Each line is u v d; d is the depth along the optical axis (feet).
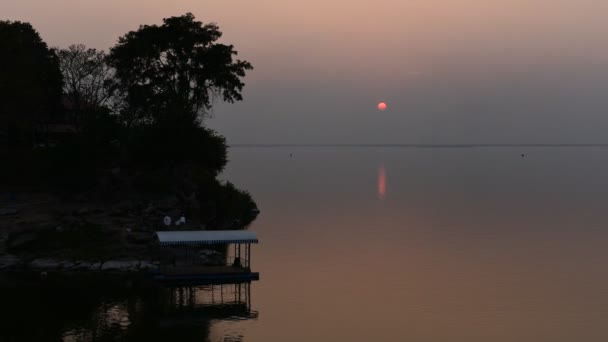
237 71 376.48
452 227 369.50
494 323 187.62
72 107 386.32
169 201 294.25
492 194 577.02
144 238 251.60
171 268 229.45
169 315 186.39
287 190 617.21
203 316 187.62
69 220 262.26
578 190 622.54
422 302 209.15
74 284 213.87
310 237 330.95
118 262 234.58
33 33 380.58
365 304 205.46
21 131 338.34
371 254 287.07
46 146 330.54
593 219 407.44
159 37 355.97
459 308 202.39
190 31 362.74
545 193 588.09
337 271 252.21
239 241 229.86
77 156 297.74
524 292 222.69
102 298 200.34
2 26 327.26
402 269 257.34
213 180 348.38
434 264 266.57
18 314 183.11
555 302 210.38
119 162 327.47
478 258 279.90
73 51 366.43
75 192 300.40
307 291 220.64
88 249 242.78
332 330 178.91
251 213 408.46
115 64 368.89
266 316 190.19
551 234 345.51
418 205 485.97
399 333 177.68
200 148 330.13
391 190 620.90
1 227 254.88
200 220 306.76
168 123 320.50
